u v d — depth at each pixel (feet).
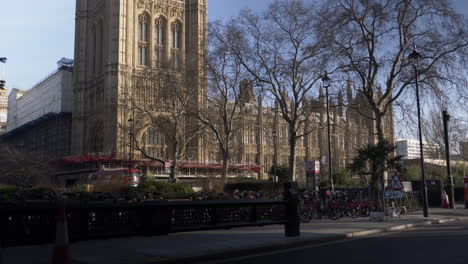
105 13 238.89
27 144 359.87
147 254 31.60
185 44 252.42
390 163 70.90
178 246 35.86
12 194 56.65
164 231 37.09
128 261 28.81
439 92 86.33
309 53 112.78
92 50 257.34
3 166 180.96
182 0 253.03
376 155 70.54
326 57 98.37
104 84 226.58
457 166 185.47
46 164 198.49
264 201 43.09
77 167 228.63
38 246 33.91
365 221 65.00
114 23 225.35
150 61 232.53
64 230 24.03
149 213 36.81
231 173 231.09
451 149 181.57
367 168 74.43
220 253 32.89
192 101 140.67
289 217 44.04
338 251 35.86
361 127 197.67
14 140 373.20
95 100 244.83
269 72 115.44
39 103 340.80
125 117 183.42
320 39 100.07
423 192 73.87
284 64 113.91
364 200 75.72
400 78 91.76
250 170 238.07
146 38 239.71
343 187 118.93
